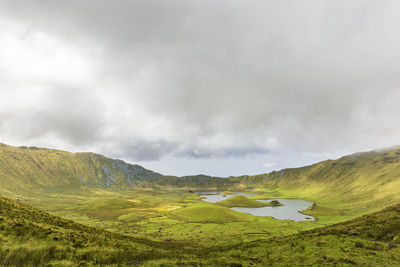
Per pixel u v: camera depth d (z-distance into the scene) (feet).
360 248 104.01
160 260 91.30
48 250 72.08
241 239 313.12
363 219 164.76
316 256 99.50
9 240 73.61
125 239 165.48
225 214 568.82
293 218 610.24
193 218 539.29
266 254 123.75
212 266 90.38
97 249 91.76
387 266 80.07
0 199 136.15
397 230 120.06
